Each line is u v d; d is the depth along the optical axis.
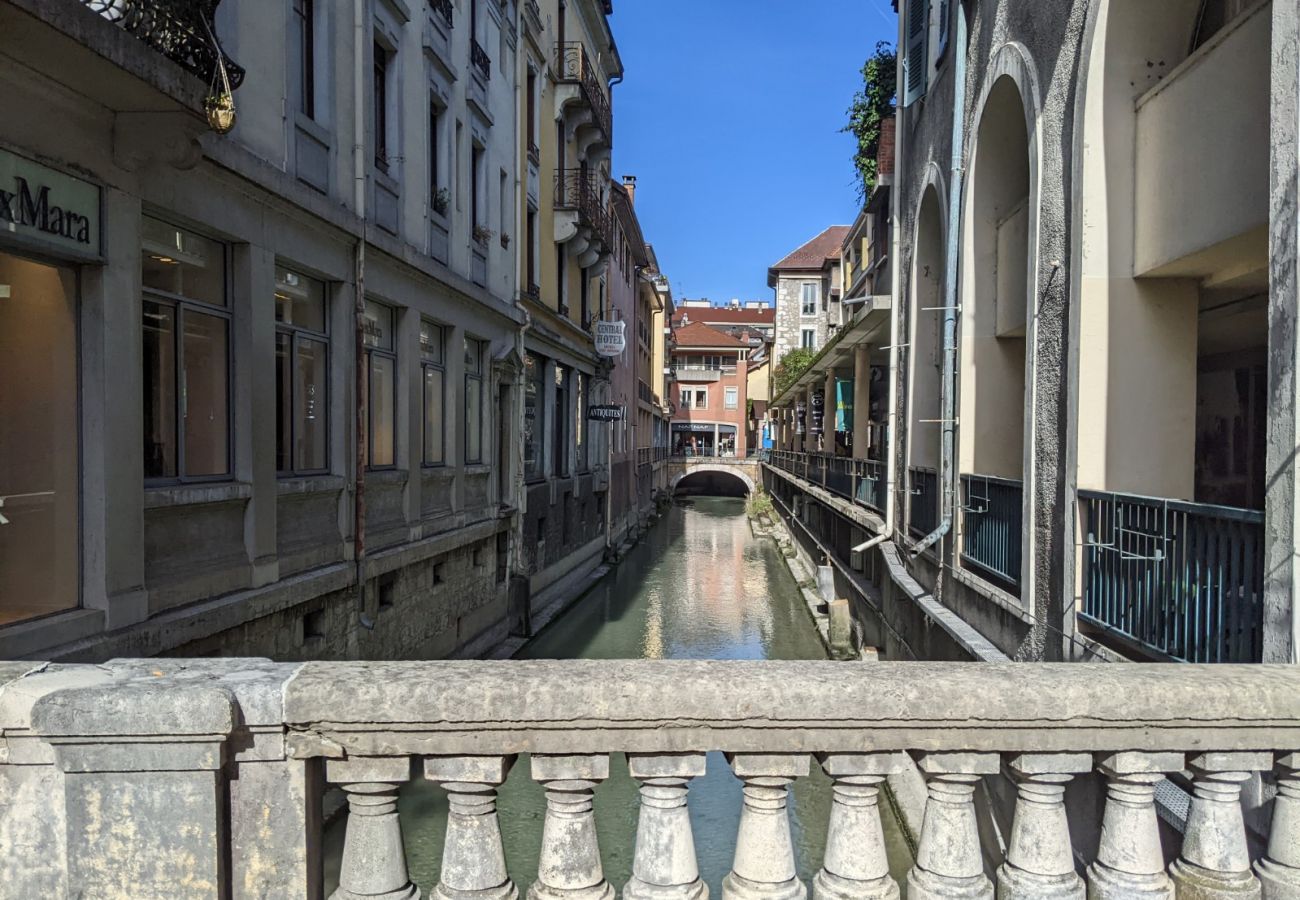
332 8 9.52
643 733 2.11
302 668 2.23
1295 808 2.25
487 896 2.12
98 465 5.93
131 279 6.21
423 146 12.34
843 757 2.18
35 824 2.07
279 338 8.74
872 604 13.80
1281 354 3.32
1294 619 3.18
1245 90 4.35
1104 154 5.57
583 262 24.69
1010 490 7.13
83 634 5.74
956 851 2.20
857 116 18.56
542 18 19.94
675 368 70.50
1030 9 6.77
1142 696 2.16
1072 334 5.71
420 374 12.41
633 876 2.18
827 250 55.69
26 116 5.17
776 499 45.00
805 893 2.16
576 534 24.14
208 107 5.91
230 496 7.51
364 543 10.10
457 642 14.02
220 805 2.06
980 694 2.13
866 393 18.03
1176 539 4.30
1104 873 2.24
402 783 2.17
